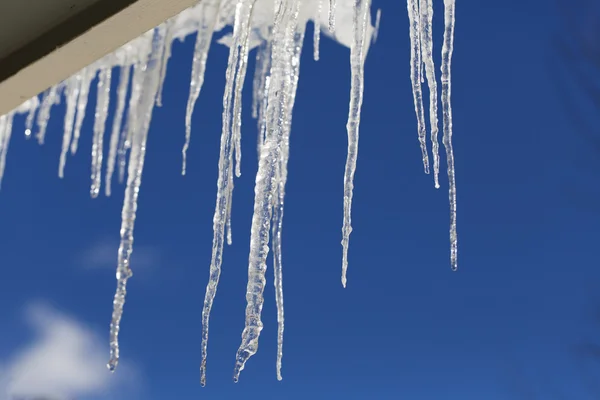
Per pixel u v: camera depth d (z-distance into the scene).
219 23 2.09
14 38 0.99
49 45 0.98
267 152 1.52
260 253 1.48
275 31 1.50
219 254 1.54
